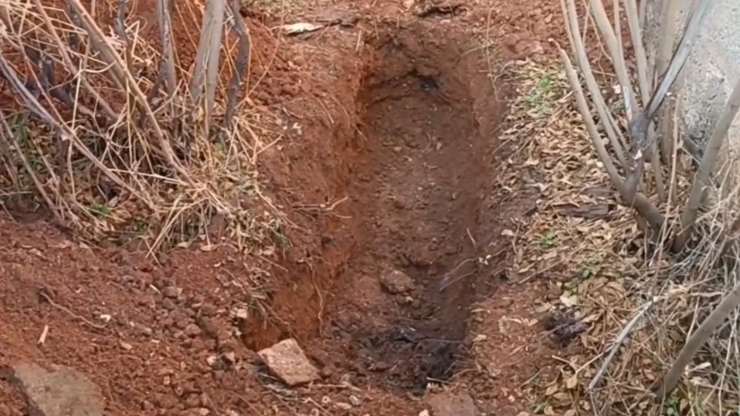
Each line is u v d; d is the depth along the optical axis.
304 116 4.03
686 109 3.67
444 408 2.92
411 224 4.24
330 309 3.78
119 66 3.27
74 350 2.85
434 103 4.73
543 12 4.54
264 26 4.44
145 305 3.07
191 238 3.36
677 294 3.08
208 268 3.26
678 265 3.18
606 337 3.06
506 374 3.04
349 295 3.88
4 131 3.33
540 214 3.55
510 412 2.92
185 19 3.99
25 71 3.43
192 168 3.53
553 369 3.02
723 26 3.45
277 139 3.85
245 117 3.89
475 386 3.02
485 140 4.17
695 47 3.65
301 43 4.50
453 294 3.83
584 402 2.93
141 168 3.45
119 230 3.31
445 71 4.65
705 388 2.92
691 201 3.07
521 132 3.96
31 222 3.27
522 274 3.37
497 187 3.83
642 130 3.03
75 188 3.36
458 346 3.42
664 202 3.29
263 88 4.09
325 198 3.91
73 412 2.65
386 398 2.97
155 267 3.21
